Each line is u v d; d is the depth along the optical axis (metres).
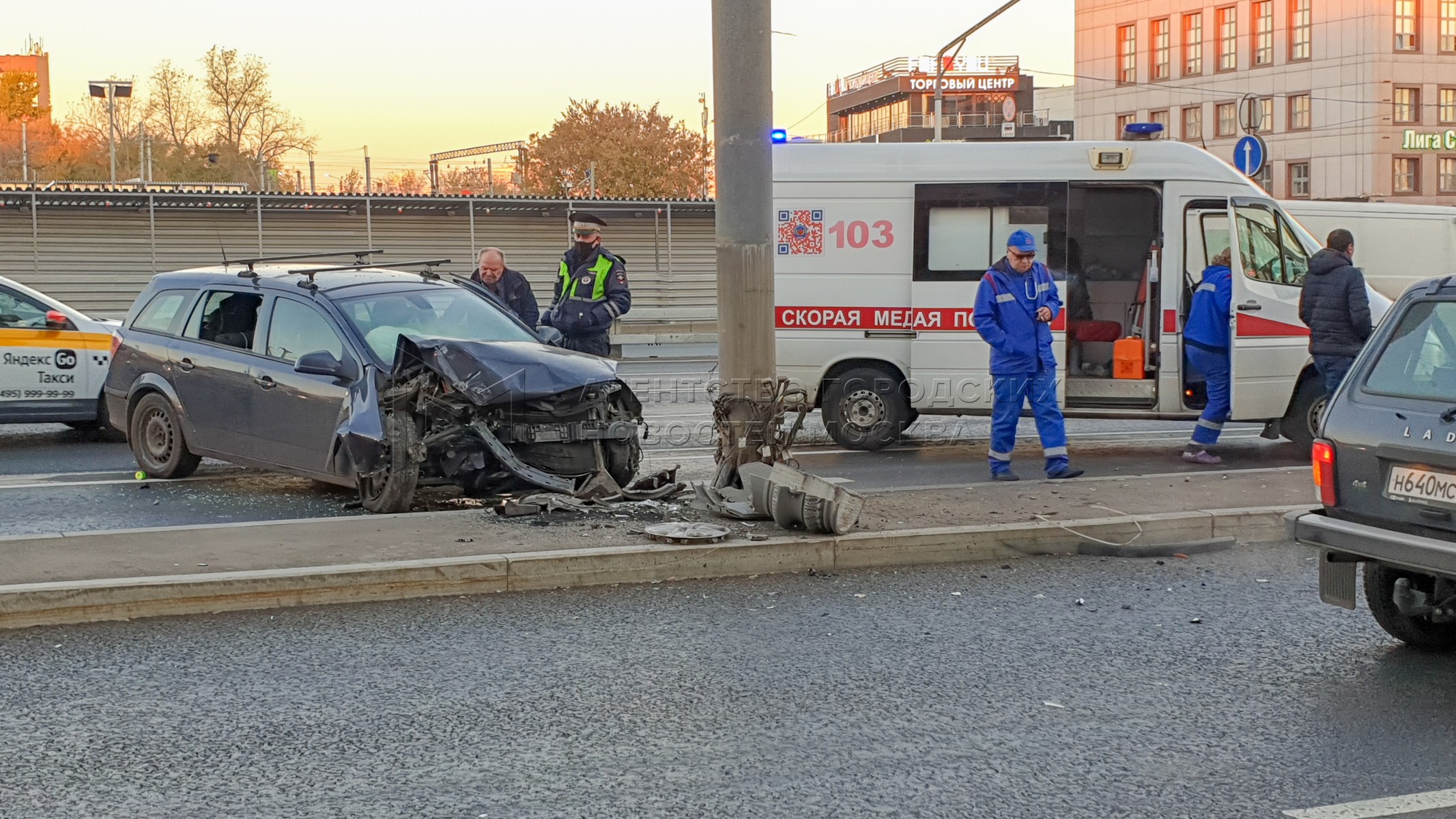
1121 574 7.64
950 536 7.93
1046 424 10.15
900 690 5.50
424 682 5.58
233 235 38.53
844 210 12.20
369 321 9.45
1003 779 4.52
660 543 7.58
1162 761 4.70
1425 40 55.25
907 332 12.18
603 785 4.45
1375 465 5.58
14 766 4.62
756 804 4.29
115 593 6.54
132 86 73.81
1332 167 56.16
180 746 4.82
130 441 10.84
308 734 4.95
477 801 4.31
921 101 74.75
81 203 36.69
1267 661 5.94
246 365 9.75
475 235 40.44
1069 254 12.35
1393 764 4.68
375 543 7.55
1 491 10.12
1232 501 8.97
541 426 8.97
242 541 7.61
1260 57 58.56
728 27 8.11
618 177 61.69
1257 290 11.57
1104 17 64.94
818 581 7.43
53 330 13.02
